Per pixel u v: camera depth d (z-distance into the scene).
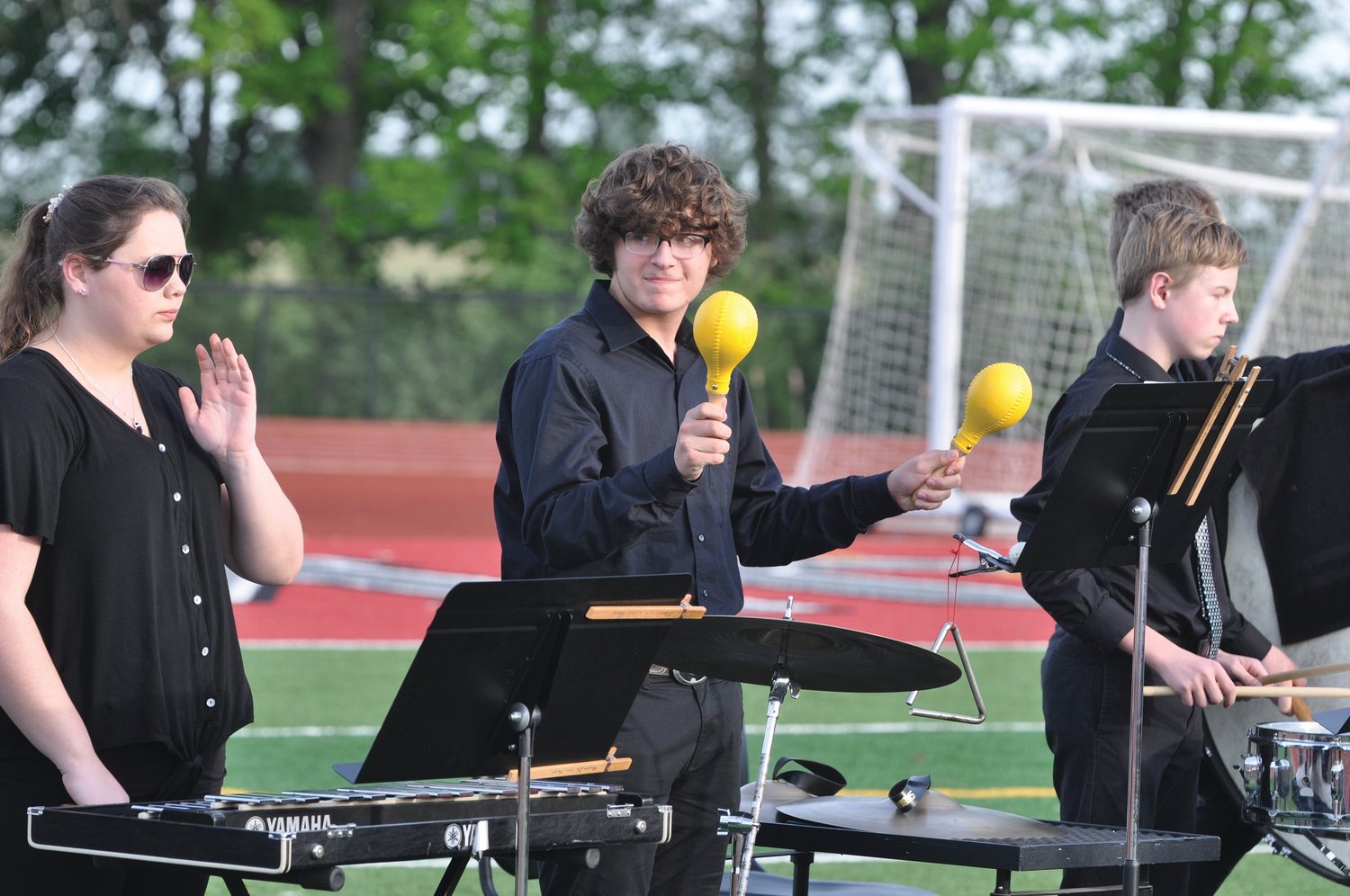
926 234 57.03
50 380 8.55
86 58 93.06
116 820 7.32
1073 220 51.38
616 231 9.66
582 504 8.79
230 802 7.56
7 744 8.48
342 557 41.78
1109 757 11.15
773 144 103.62
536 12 95.25
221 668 9.06
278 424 81.38
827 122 99.81
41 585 8.52
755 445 10.56
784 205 104.31
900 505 9.86
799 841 9.94
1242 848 12.72
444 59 90.00
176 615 8.80
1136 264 11.40
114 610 8.56
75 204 8.73
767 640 8.57
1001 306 55.28
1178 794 11.52
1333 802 10.49
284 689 24.55
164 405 9.13
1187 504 9.58
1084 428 8.91
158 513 8.77
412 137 96.19
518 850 7.52
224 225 99.56
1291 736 10.63
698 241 9.56
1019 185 52.91
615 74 100.12
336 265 90.19
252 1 85.44
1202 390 9.06
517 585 7.37
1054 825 9.94
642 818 8.32
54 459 8.40
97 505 8.55
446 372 83.62
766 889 12.71
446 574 38.34
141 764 8.76
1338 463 12.30
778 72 102.62
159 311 8.77
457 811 7.79
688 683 9.55
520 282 90.44
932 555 42.41
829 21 100.69
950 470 9.64
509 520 9.94
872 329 55.69
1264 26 93.19
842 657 8.71
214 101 97.12
